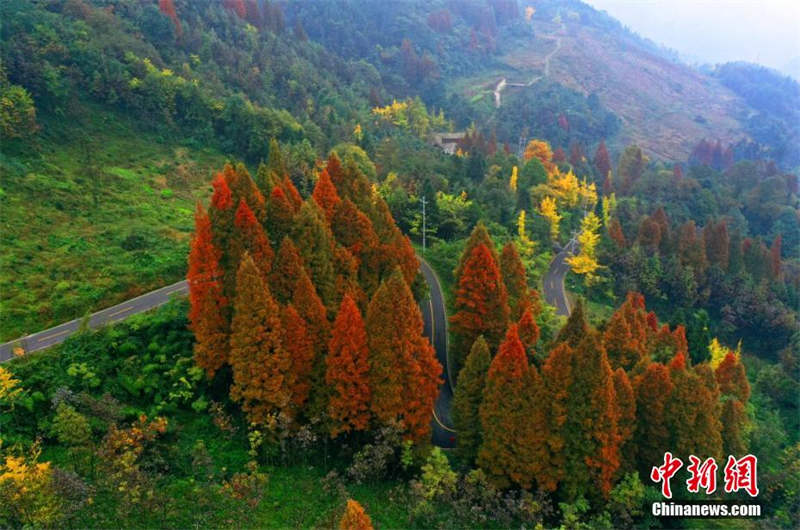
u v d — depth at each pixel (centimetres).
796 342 9200
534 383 4162
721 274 10350
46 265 6438
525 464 4172
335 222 5616
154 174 9756
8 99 8500
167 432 4425
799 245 14488
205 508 3797
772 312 9738
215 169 10725
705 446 4309
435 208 9162
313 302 4553
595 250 10475
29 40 9956
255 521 3784
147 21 13988
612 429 4128
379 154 12750
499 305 5572
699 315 7825
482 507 4156
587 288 10062
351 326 4284
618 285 10069
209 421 4678
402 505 4144
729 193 16775
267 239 4731
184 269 7038
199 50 14762
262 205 4934
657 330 7300
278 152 6022
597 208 13538
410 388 4412
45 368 4703
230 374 4934
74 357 4819
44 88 9600
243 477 3975
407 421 4466
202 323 4638
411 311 4434
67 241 7000
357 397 4381
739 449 4650
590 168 18062
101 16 12375
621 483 4188
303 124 13138
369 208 6112
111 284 6375
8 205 7269
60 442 4159
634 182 17075
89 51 10838
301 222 4897
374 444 4553
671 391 4366
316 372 4575
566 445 4188
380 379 4353
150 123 11000
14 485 3262
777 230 14875
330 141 12862
